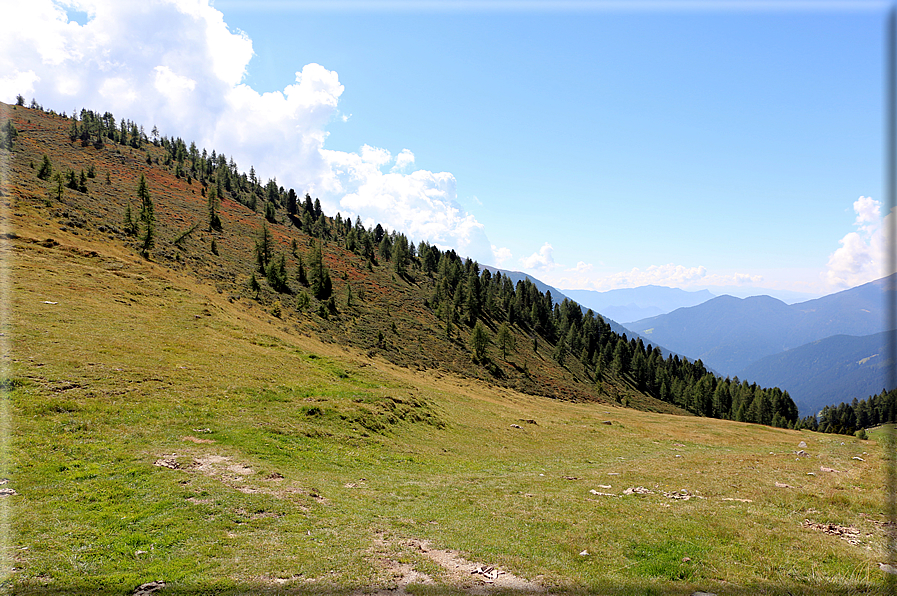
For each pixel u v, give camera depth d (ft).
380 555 40.34
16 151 374.63
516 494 66.28
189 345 123.95
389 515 52.85
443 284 476.13
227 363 119.65
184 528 42.55
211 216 400.47
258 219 508.94
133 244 220.84
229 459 66.08
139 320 130.52
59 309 116.47
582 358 504.84
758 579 36.19
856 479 73.31
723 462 96.63
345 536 44.57
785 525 50.24
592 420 209.26
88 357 93.50
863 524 50.67
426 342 331.16
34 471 51.31
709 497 64.34
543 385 349.61
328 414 101.09
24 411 66.54
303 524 46.88
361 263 487.61
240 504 49.65
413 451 96.68
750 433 224.94
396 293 426.92
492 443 122.31
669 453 131.03
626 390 467.93
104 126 634.84
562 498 63.16
